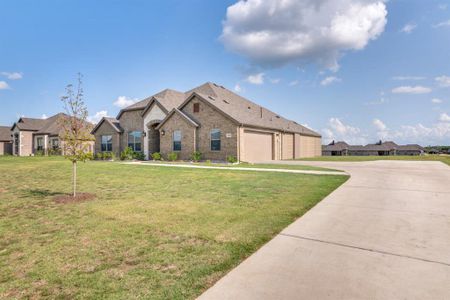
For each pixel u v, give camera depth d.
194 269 3.45
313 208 6.50
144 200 7.56
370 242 4.30
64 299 2.81
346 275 3.23
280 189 9.08
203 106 23.64
